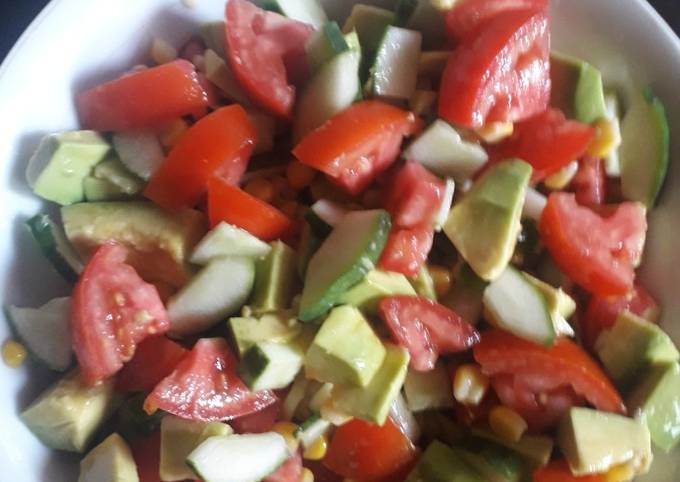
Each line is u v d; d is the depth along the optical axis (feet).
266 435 0.70
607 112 0.79
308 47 0.77
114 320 0.68
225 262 0.71
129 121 0.73
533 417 0.75
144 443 0.71
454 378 0.75
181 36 0.79
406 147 0.75
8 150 0.68
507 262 0.73
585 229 0.75
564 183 0.78
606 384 0.73
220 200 0.71
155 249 0.73
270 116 0.78
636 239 0.76
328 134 0.71
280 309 0.71
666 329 0.77
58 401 0.67
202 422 0.69
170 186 0.72
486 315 0.75
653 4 0.93
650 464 0.73
